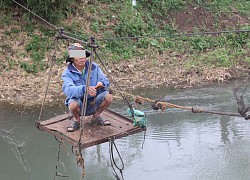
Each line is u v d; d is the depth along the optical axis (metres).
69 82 5.62
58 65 11.24
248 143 8.03
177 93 10.23
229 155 7.65
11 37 11.83
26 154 7.88
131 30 12.63
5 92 10.18
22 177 7.22
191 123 8.83
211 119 8.98
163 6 13.67
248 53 12.24
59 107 9.50
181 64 11.62
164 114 9.22
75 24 12.42
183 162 7.48
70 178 7.21
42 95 10.06
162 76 11.05
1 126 8.73
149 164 7.46
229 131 8.49
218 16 13.76
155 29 12.98
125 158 7.70
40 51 11.61
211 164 7.39
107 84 5.85
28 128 8.68
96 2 13.38
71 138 5.45
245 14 14.09
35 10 11.92
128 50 12.05
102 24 12.70
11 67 11.05
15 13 12.34
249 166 7.30
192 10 13.83
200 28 13.26
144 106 9.57
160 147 7.99
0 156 7.78
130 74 11.14
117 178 6.55
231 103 9.61
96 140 5.33
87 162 7.70
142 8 13.59
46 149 8.05
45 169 7.46
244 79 10.98
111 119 6.11
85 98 5.20
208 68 11.37
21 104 9.66
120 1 13.61
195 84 10.72
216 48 12.47
